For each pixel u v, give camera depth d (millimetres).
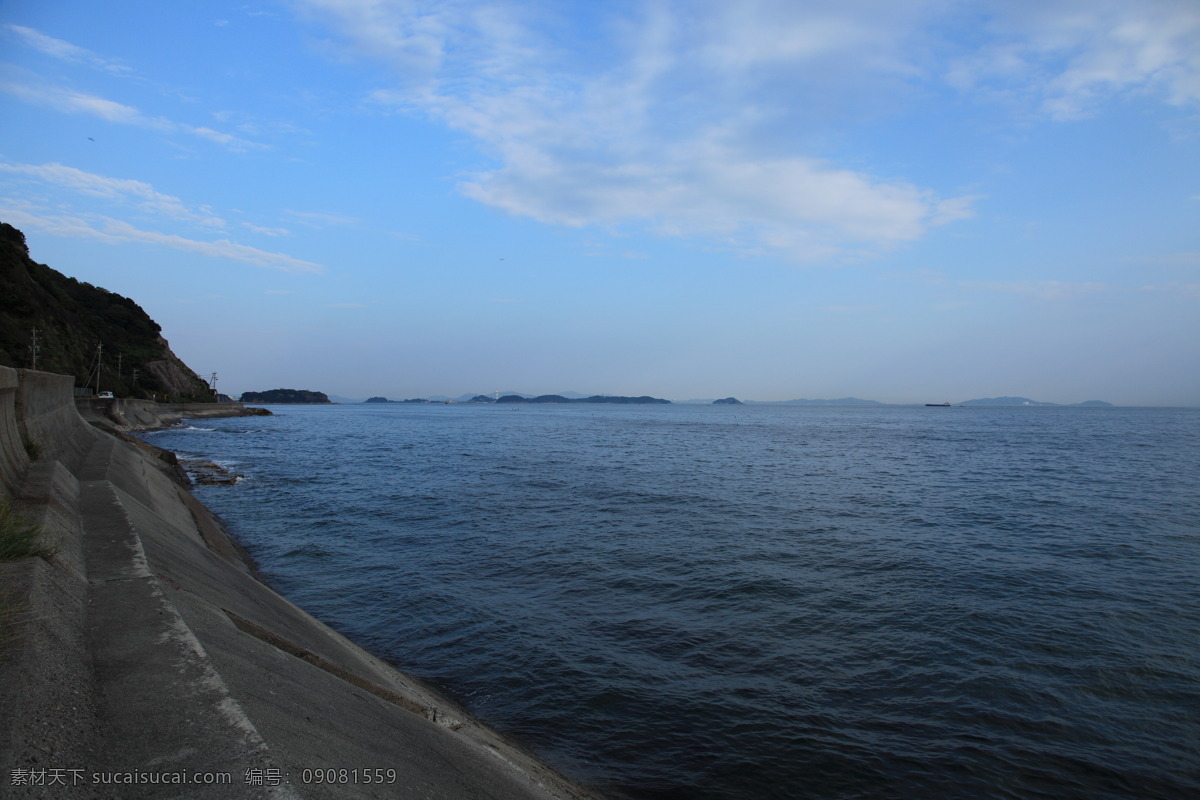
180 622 5016
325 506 23141
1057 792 6340
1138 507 22750
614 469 35594
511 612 11586
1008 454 46562
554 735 7406
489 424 105062
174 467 30875
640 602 12156
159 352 118812
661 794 6316
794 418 151250
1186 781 6496
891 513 21641
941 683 8656
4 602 4305
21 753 2822
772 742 7223
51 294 80062
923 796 6277
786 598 12328
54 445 16219
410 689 7945
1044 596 12375
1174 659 9367
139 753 3203
